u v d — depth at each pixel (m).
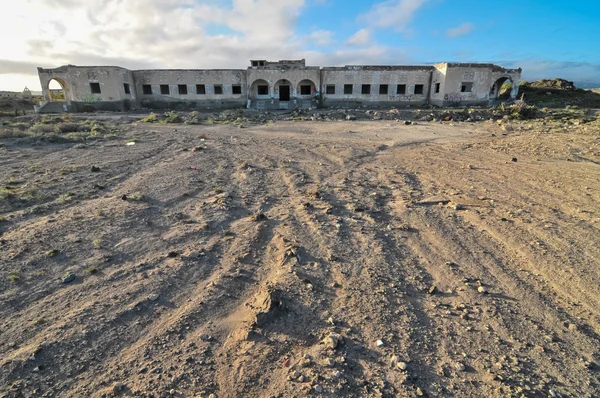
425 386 3.31
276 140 17.22
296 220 7.18
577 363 3.65
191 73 38.69
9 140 14.64
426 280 5.19
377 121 25.98
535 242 6.34
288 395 3.16
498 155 13.79
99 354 3.60
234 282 4.94
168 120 25.27
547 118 24.89
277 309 4.24
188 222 6.92
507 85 45.53
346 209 7.92
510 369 3.53
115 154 12.88
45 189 8.55
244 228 6.70
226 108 39.31
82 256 5.50
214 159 12.41
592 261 5.70
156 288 4.73
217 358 3.59
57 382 3.26
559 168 11.55
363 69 37.94
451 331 4.09
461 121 25.42
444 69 35.81
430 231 6.86
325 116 28.47
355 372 3.44
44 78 36.31
